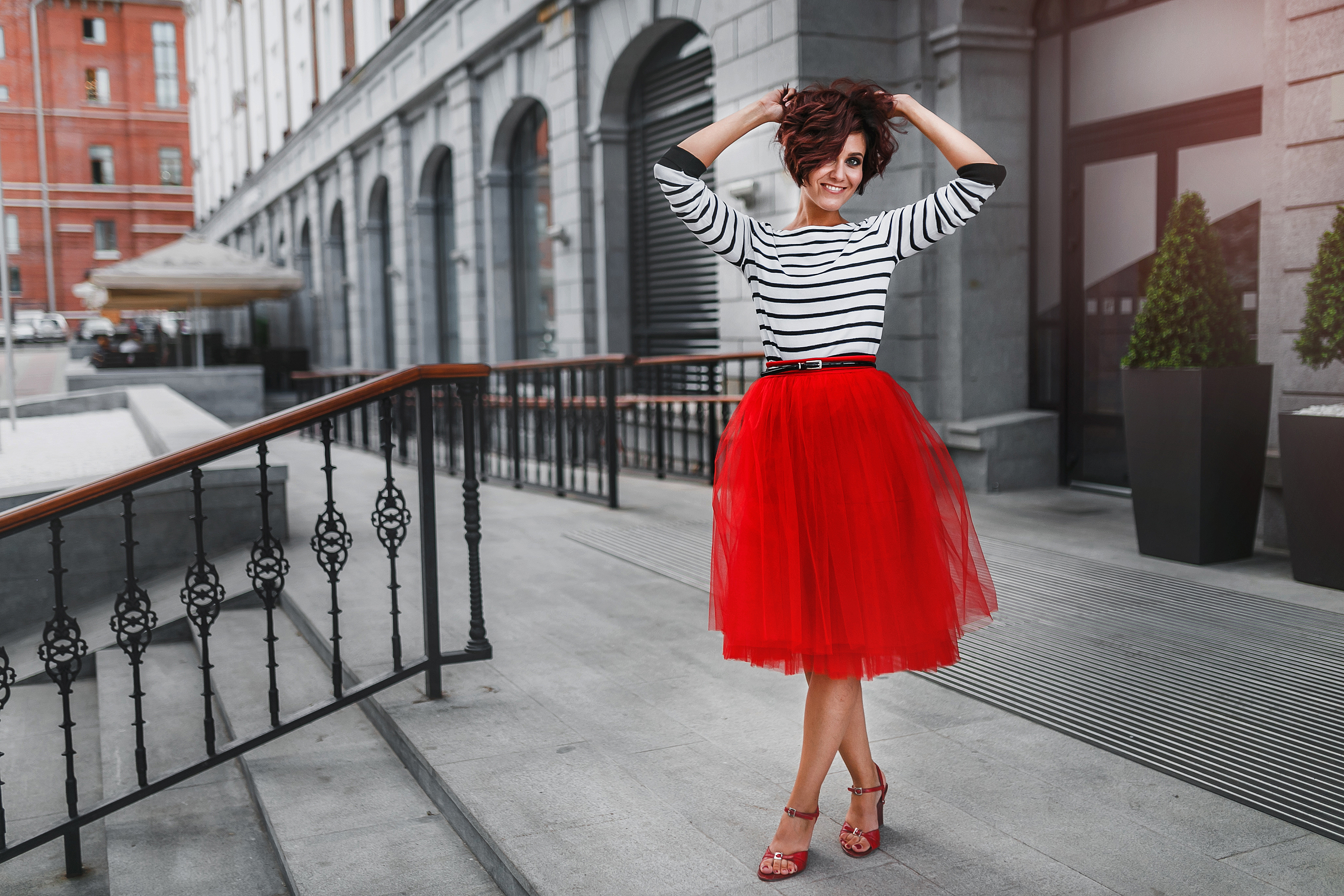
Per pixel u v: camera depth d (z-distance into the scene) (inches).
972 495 264.4
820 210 81.4
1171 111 237.8
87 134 1664.6
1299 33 189.2
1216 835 87.8
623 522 241.4
